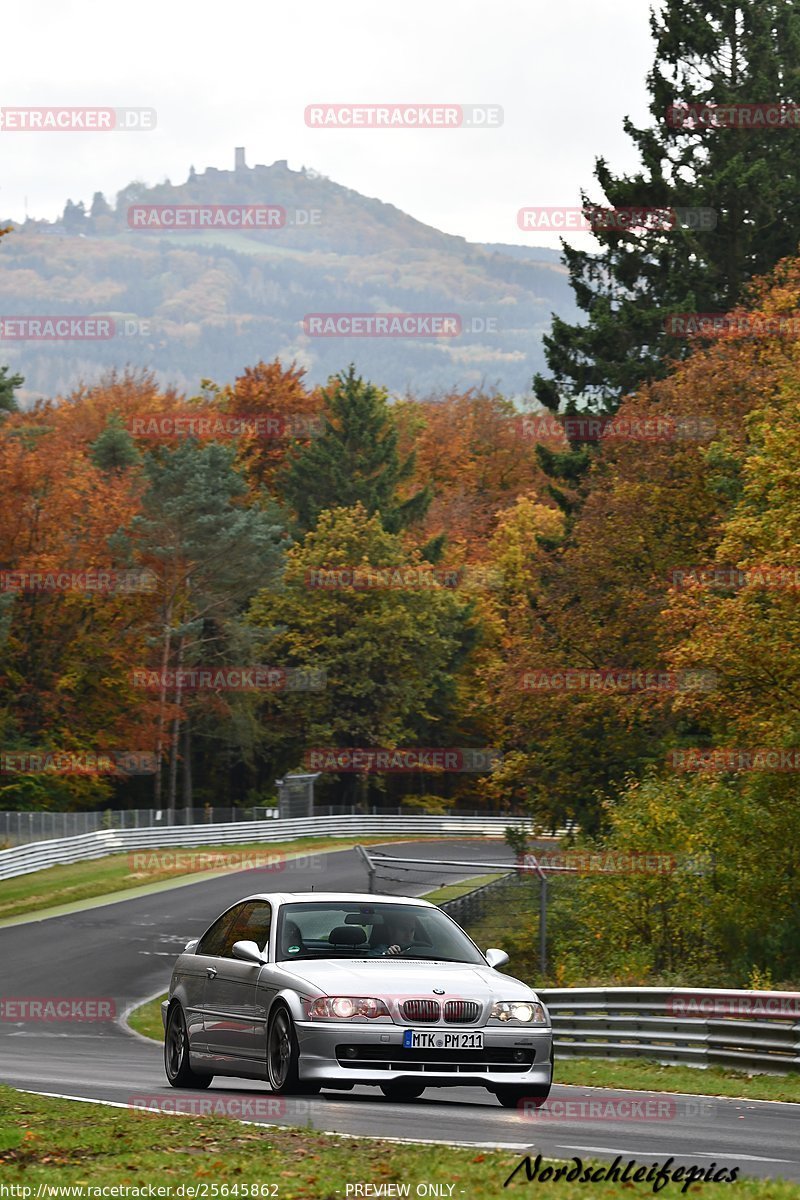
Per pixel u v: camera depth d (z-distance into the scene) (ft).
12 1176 59.62
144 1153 65.67
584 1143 71.20
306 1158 63.31
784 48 426.10
